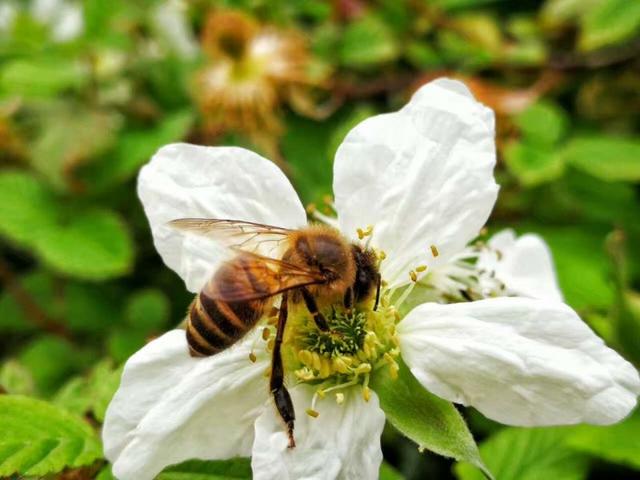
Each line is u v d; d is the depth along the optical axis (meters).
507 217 0.08
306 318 0.05
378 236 0.05
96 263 0.08
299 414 0.05
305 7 0.10
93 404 0.05
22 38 0.10
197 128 0.09
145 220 0.09
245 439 0.05
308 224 0.05
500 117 0.08
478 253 0.05
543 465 0.06
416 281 0.05
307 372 0.05
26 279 0.09
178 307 0.08
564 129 0.09
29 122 0.09
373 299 0.05
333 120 0.09
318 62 0.09
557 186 0.08
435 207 0.05
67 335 0.09
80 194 0.08
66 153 0.08
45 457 0.05
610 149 0.08
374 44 0.09
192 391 0.05
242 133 0.09
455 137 0.05
